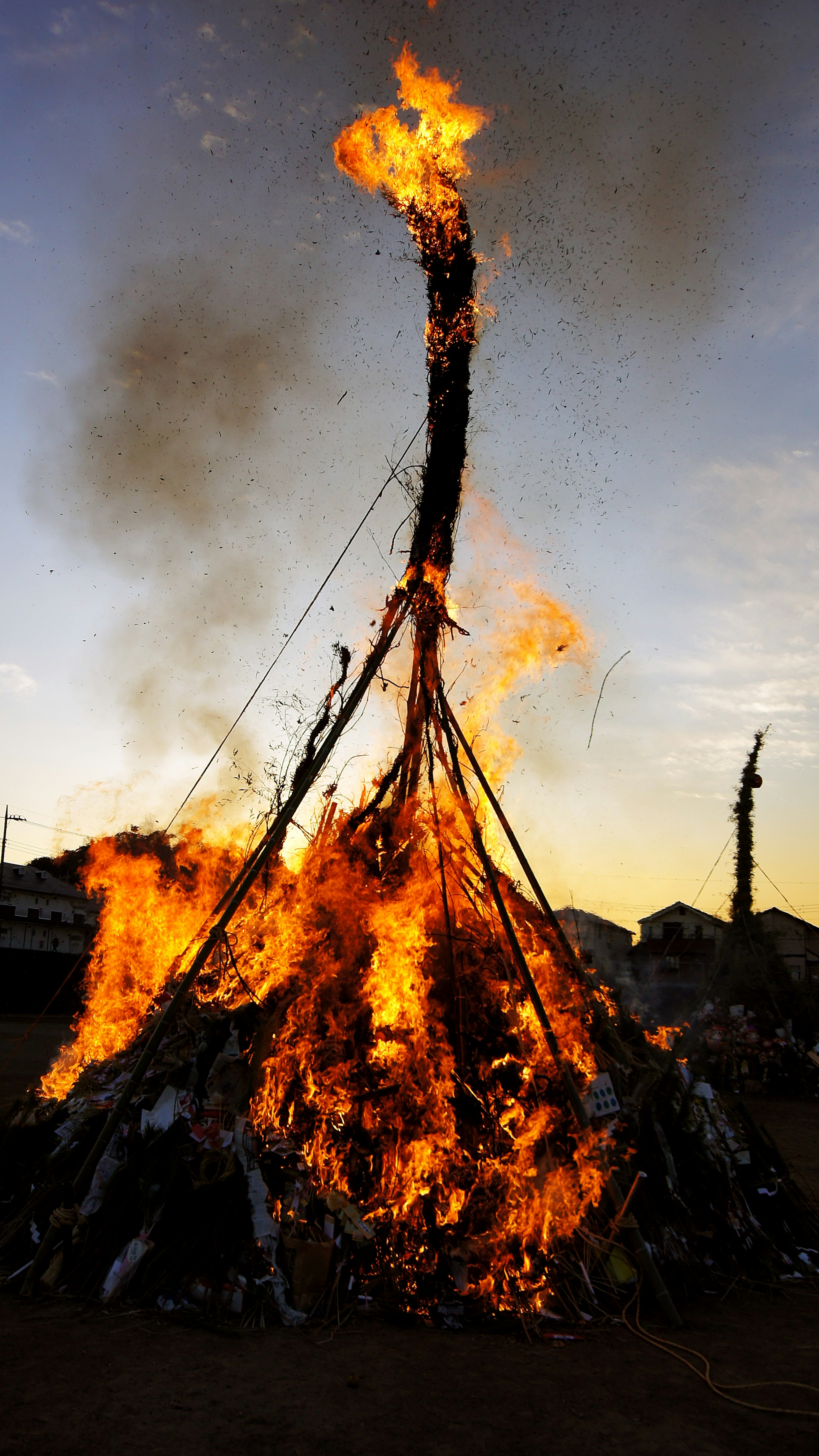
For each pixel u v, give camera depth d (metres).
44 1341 3.90
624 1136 5.35
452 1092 5.28
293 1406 3.36
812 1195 7.12
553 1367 3.88
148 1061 4.87
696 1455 3.09
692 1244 5.21
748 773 20.77
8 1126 6.07
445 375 6.40
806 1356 4.09
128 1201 4.65
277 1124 5.13
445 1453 3.05
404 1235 4.75
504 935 6.07
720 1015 18.08
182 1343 3.95
